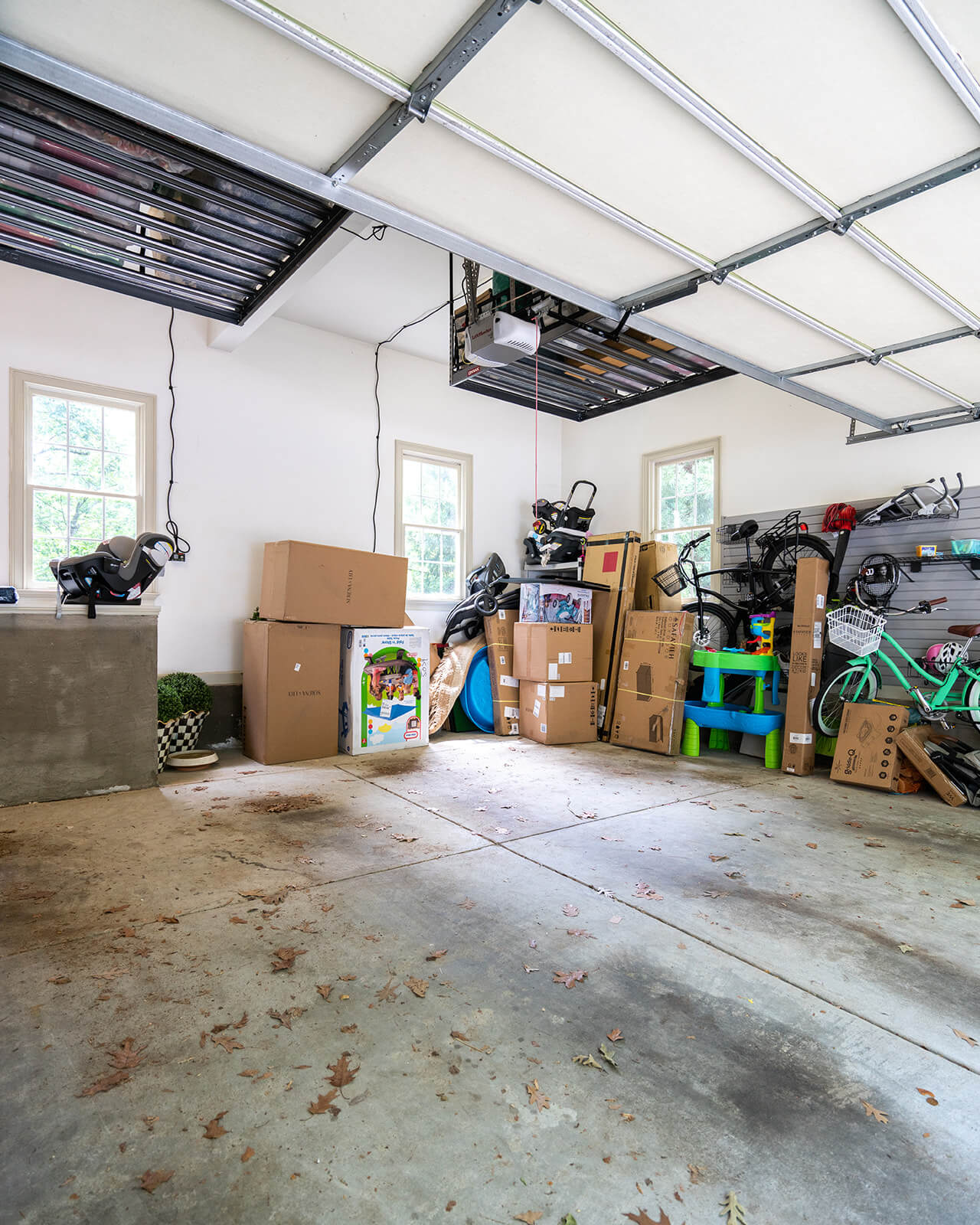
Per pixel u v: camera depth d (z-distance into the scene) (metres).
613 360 5.48
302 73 1.86
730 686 5.56
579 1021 1.81
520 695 5.86
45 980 1.97
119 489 4.89
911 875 2.85
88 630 3.88
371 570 5.12
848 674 4.64
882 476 5.04
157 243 3.86
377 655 5.11
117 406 4.88
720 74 1.82
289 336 5.64
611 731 5.60
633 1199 1.26
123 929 2.29
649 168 2.23
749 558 5.40
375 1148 1.37
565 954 2.16
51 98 2.74
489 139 2.09
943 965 2.13
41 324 4.51
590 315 4.54
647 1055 1.68
